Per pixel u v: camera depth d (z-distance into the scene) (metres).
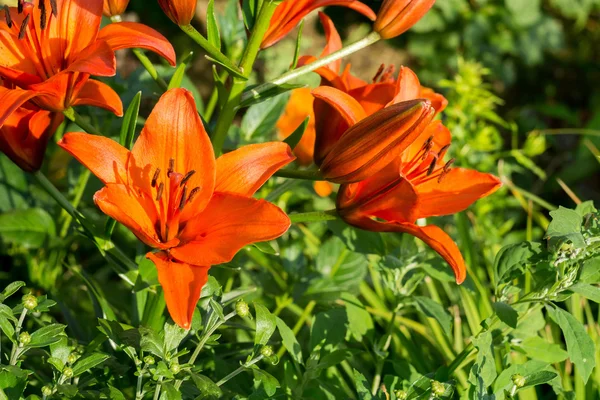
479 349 0.80
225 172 0.77
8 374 0.72
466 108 1.16
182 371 0.75
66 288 1.03
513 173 1.55
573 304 0.97
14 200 1.00
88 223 0.82
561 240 0.81
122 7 0.83
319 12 0.87
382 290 1.07
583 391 0.91
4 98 0.75
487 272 1.11
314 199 1.20
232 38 1.03
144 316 0.84
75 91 0.78
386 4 0.81
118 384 0.81
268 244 0.77
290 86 0.82
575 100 2.01
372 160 0.77
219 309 0.75
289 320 1.03
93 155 0.75
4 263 1.10
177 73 0.82
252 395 0.78
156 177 0.75
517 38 1.90
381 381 0.96
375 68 1.93
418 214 0.78
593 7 1.95
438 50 1.92
